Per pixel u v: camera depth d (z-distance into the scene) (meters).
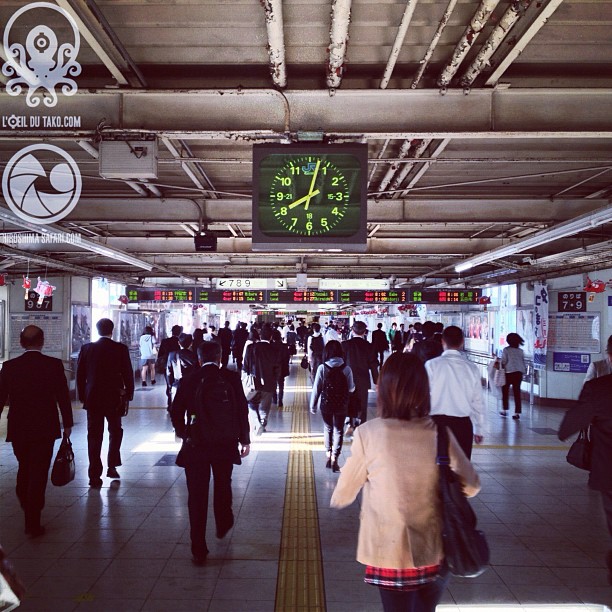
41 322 14.16
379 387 2.79
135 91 4.77
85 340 15.42
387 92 4.82
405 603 2.56
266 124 4.92
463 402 5.01
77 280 14.91
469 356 20.81
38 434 5.09
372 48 4.43
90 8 3.66
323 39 4.27
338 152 5.03
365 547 2.59
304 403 14.01
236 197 8.46
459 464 2.63
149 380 19.27
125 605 3.85
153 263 15.39
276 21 3.73
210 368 4.70
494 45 4.01
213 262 16.48
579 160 6.33
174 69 4.78
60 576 4.29
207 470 4.61
